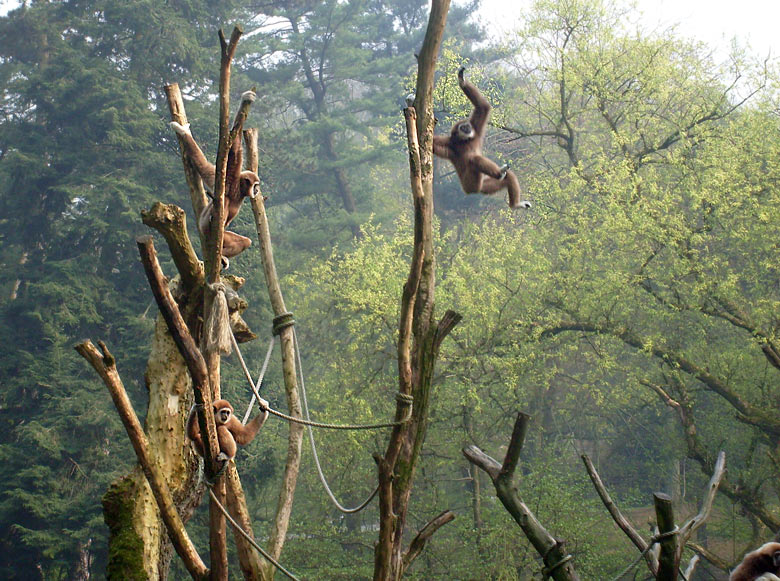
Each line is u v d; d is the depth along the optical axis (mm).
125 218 31703
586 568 21391
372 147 45938
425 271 8133
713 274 22375
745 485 21031
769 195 22281
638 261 23297
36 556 26859
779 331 21078
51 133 34844
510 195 11484
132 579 7566
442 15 8109
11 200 33438
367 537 25812
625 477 35906
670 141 23797
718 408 26188
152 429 8156
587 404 33750
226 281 8281
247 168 8953
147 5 34219
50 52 38469
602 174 23406
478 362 24562
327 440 24797
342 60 46125
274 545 8914
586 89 23828
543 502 22109
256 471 28953
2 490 26984
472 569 22406
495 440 27938
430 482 25344
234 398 30156
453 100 23891
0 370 29531
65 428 27875
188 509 8391
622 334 22906
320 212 47812
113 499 7910
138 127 32938
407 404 7641
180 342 6312
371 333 25812
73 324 30734
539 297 23938
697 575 28266
